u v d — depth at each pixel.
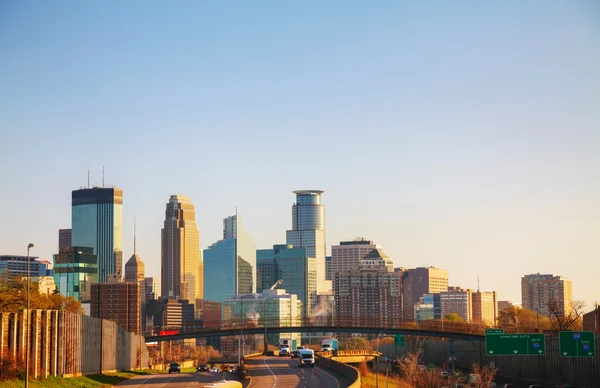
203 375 154.38
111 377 141.38
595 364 174.12
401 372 199.12
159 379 141.88
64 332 129.00
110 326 165.00
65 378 125.56
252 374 152.25
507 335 123.88
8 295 134.50
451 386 172.75
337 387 120.69
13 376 108.00
